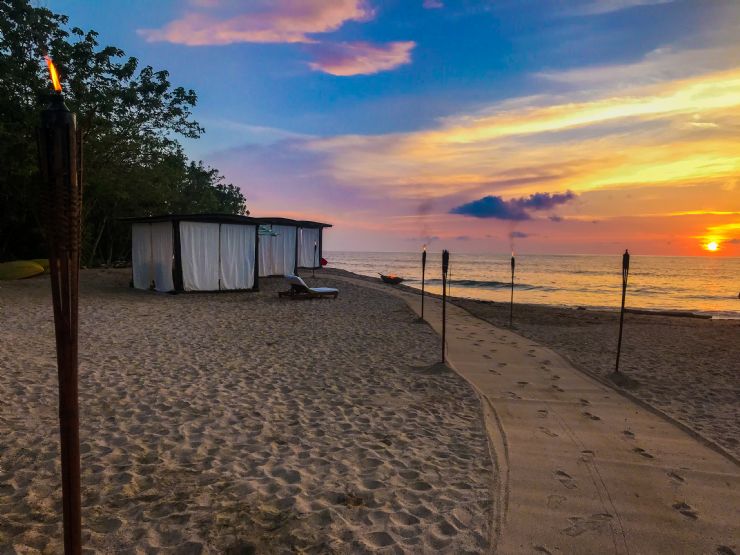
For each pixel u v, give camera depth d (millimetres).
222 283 19375
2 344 9242
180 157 34438
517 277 65438
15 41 21312
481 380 7922
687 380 8680
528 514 3830
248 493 4086
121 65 23984
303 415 6086
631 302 33625
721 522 3766
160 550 3283
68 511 2219
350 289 22453
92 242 30641
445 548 3373
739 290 46531
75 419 2176
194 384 7238
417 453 4992
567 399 6984
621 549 3396
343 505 3928
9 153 20891
